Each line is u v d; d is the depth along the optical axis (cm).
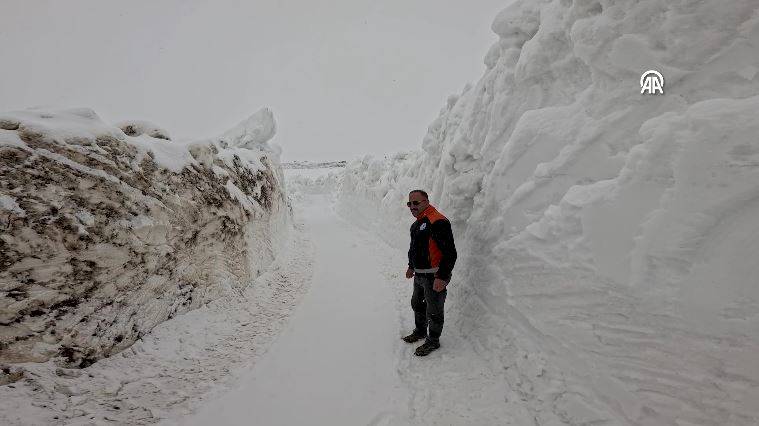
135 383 276
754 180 146
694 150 164
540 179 278
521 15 347
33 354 239
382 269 645
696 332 160
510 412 246
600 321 207
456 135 450
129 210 315
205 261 422
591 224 214
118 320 296
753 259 145
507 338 293
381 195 986
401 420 252
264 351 353
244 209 538
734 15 180
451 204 441
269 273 602
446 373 302
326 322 421
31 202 245
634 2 218
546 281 252
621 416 191
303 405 269
